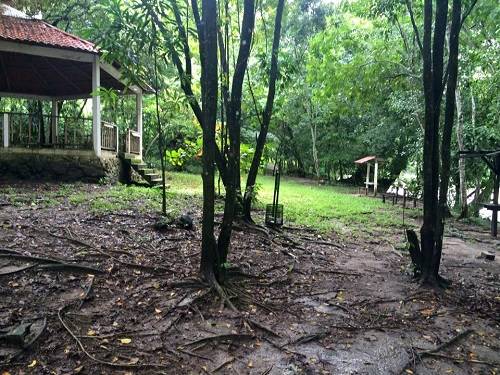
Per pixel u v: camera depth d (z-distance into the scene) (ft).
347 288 17.97
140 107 48.21
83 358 10.85
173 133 59.62
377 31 41.86
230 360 11.35
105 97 19.79
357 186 83.92
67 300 13.67
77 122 49.37
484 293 18.42
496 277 21.22
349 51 46.80
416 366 11.65
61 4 46.70
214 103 14.90
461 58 37.86
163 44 18.16
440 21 17.57
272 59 25.48
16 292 13.78
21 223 20.33
